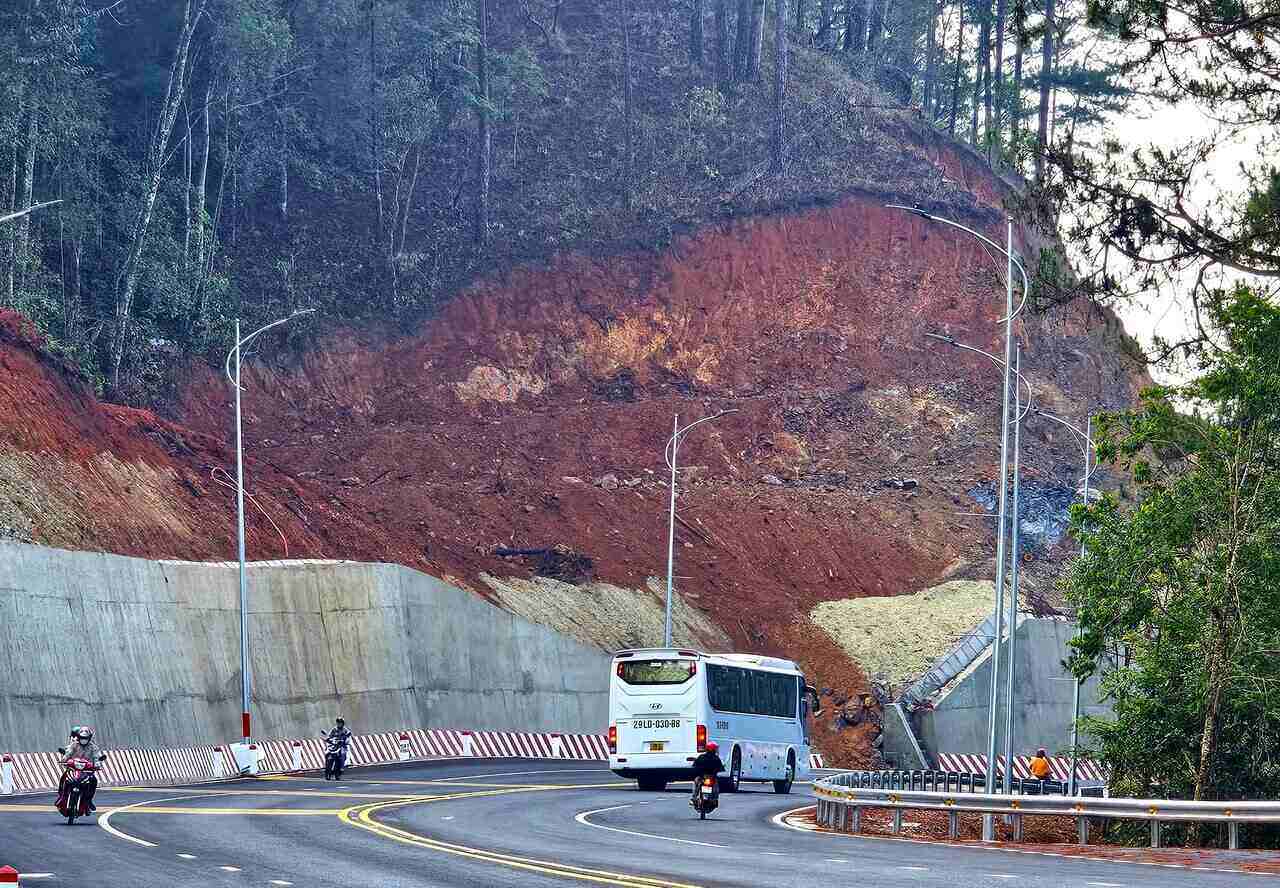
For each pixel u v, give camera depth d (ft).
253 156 268.82
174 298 228.84
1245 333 101.19
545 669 187.32
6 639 128.57
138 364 219.61
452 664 177.47
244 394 233.14
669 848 72.08
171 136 259.39
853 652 218.18
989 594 235.40
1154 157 96.99
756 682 145.38
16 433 158.81
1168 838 96.22
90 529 156.97
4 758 116.88
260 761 145.28
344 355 245.24
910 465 259.39
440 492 216.13
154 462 175.52
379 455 225.97
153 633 146.30
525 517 217.56
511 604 194.18
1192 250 98.12
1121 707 109.19
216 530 172.35
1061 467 264.93
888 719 205.05
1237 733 106.42
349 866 59.98
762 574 229.25
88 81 222.07
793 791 153.17
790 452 254.47
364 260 263.49
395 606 173.78
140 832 75.41
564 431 242.37
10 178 214.69
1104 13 94.68
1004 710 216.54
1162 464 113.80
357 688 165.99
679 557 223.92
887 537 245.04
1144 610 107.24
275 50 248.52
